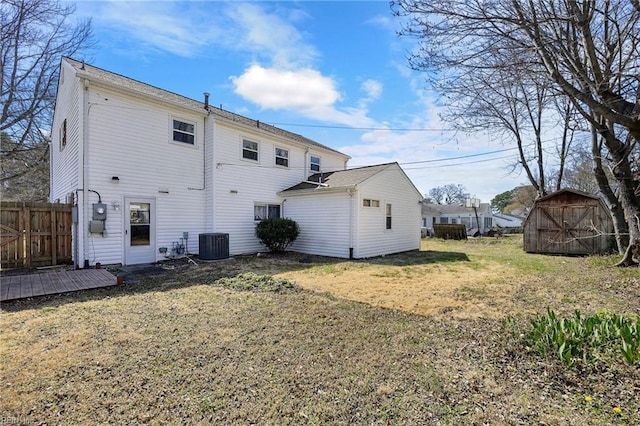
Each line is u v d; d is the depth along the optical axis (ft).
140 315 15.15
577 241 39.45
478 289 21.11
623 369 9.09
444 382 9.12
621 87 15.33
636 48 15.12
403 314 15.62
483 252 44.52
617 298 18.28
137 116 30.83
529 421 7.33
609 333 10.33
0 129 49.96
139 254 30.76
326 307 16.71
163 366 10.05
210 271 26.91
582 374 9.07
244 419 7.49
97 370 9.75
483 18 14.48
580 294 19.39
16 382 9.02
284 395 8.49
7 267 25.54
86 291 19.75
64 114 34.96
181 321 14.30
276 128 55.88
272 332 13.05
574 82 16.79
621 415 7.42
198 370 9.80
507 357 10.48
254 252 40.50
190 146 35.12
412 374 9.59
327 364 10.27
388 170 42.50
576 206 39.81
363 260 35.37
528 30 14.65
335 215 38.11
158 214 32.24
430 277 25.46
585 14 14.79
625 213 27.89
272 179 43.29
